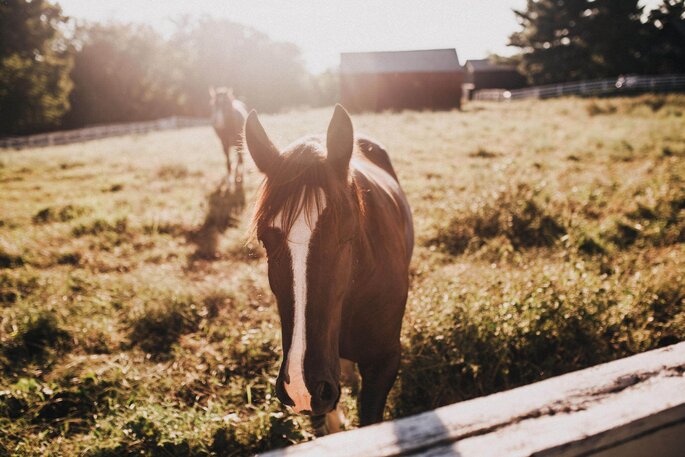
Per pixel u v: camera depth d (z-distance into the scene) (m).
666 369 1.00
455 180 7.28
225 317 3.82
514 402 0.91
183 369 3.17
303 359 1.50
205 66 54.31
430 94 26.98
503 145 10.61
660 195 5.76
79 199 7.91
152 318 3.80
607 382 0.97
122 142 18.77
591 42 33.75
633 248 4.59
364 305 2.01
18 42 33.47
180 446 2.40
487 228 5.25
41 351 3.52
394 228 2.30
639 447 0.92
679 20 32.09
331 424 2.55
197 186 8.75
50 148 19.23
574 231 4.87
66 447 2.50
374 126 14.55
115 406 2.70
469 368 2.86
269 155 1.75
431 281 3.83
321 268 1.53
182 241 5.82
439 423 0.86
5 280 4.66
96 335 3.60
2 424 2.66
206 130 21.22
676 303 3.42
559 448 0.83
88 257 5.25
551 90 29.12
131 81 45.03
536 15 36.03
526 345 2.96
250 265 4.94
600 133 11.06
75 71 42.78
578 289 3.31
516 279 3.61
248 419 2.63
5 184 9.73
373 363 2.20
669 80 24.47
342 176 1.66
